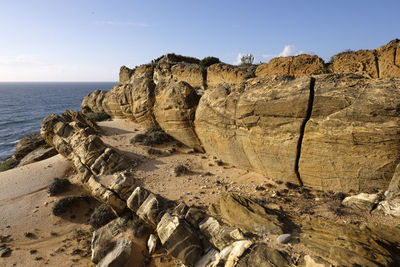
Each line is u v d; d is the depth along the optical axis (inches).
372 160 394.3
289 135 482.9
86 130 802.2
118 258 416.8
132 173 639.1
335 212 380.8
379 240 293.0
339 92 418.9
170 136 861.8
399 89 369.7
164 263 402.3
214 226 388.8
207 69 1109.7
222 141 648.4
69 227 593.6
